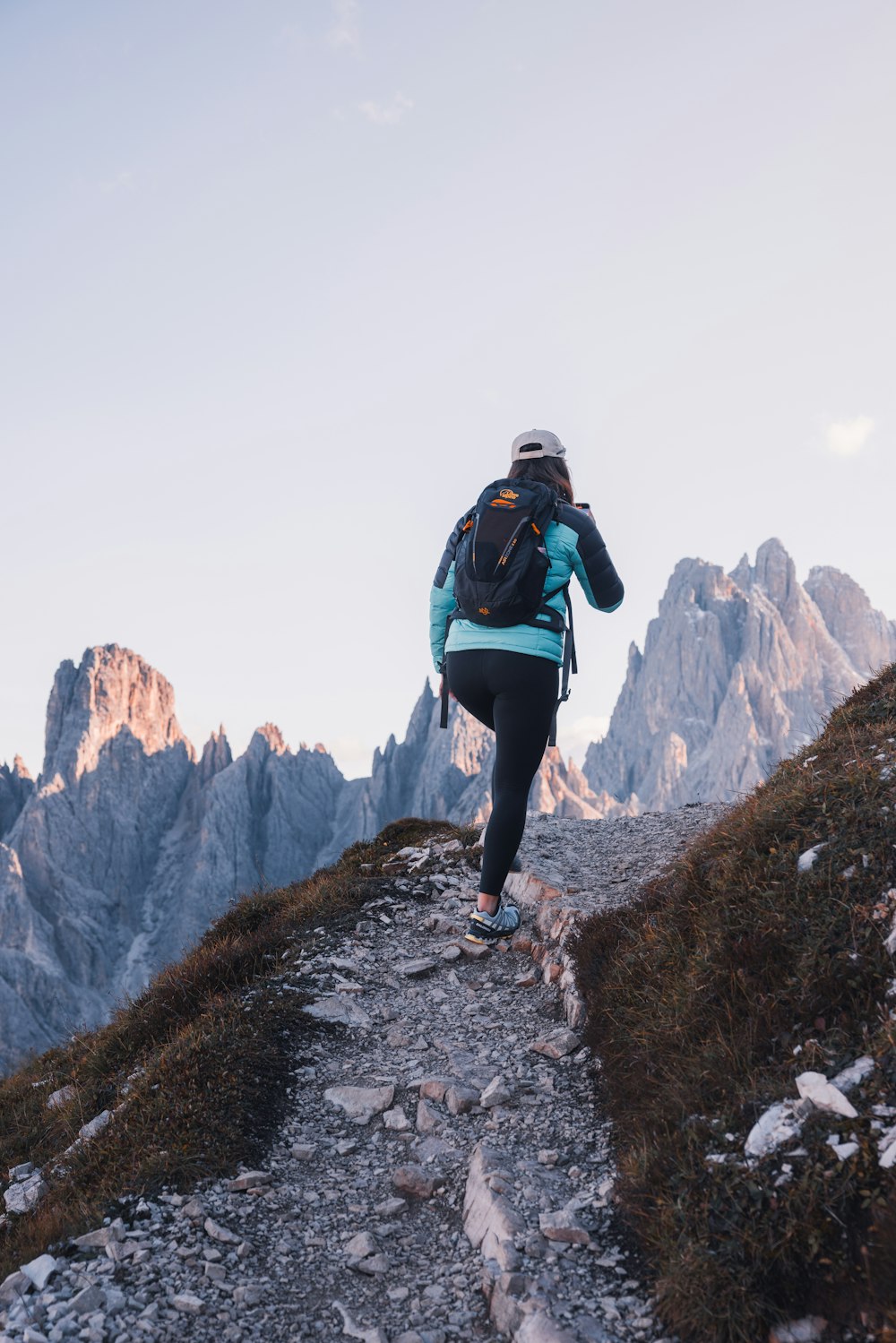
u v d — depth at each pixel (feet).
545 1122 15.58
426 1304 11.71
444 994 21.56
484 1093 16.55
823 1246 10.19
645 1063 15.15
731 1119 12.42
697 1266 10.59
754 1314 9.96
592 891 24.40
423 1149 15.42
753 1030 13.58
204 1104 16.17
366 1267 12.54
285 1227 13.55
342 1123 16.51
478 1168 14.05
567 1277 11.50
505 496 17.84
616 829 33.14
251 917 30.19
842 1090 11.71
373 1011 20.71
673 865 23.21
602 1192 13.08
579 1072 16.94
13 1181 18.20
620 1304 11.01
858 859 15.35
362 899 27.53
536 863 27.68
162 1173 14.35
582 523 17.83
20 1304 11.53
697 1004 15.11
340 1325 11.45
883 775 17.11
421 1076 17.66
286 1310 11.78
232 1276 12.28
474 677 18.33
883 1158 10.50
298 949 23.59
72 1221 13.53
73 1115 20.20
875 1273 9.53
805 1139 11.33
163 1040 21.33
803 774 19.98
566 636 18.42
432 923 25.39
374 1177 14.85
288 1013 19.75
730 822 20.90
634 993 17.25
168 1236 12.93
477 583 17.52
